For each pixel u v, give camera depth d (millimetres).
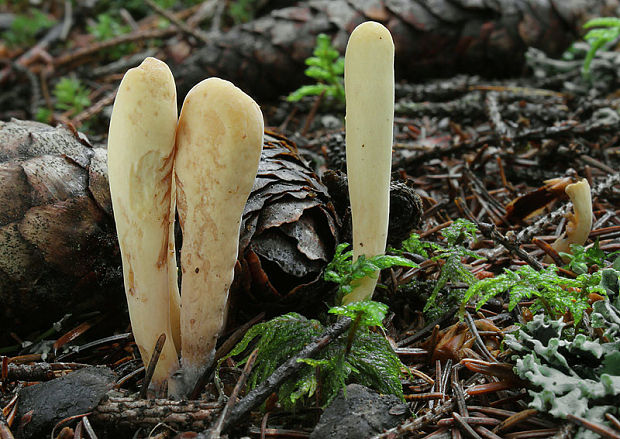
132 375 178
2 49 459
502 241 198
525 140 259
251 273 182
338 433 155
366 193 167
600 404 156
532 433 158
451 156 262
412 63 352
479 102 303
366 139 163
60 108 376
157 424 158
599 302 171
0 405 164
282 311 192
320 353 166
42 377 174
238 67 351
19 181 180
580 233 206
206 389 171
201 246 155
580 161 258
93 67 429
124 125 149
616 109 288
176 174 154
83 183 185
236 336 184
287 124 331
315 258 186
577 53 347
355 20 345
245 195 154
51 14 538
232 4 471
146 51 429
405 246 206
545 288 177
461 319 178
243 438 155
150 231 154
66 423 160
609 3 363
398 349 183
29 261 179
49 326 193
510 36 344
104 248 186
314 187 194
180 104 354
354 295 177
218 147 148
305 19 350
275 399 167
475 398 171
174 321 173
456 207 243
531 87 334
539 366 161
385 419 157
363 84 160
